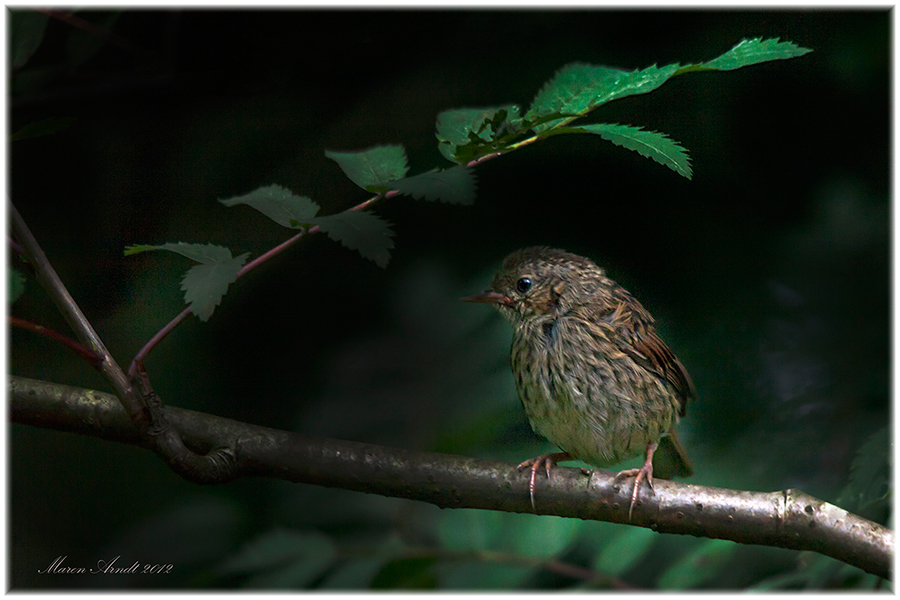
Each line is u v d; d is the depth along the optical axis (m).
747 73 3.91
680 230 3.93
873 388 3.90
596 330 3.84
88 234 3.93
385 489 3.80
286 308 3.95
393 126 3.93
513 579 3.83
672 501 3.79
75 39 3.85
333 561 3.83
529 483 3.80
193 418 3.79
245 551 3.83
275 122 3.93
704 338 3.92
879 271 3.91
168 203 3.93
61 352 3.92
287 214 3.76
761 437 3.90
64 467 3.93
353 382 3.93
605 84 3.77
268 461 3.79
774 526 3.79
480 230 3.95
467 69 3.93
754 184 3.92
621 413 3.83
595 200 3.94
